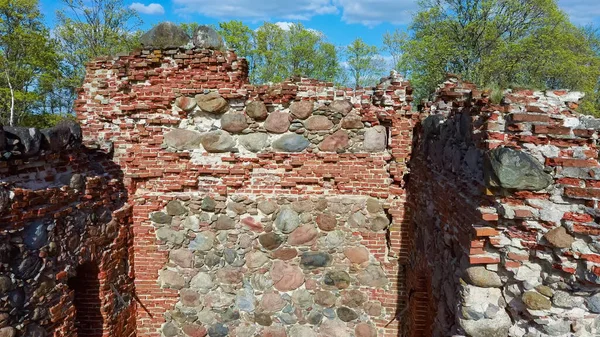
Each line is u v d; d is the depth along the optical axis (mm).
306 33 27734
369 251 6449
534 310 3408
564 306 3352
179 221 6461
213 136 6305
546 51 19297
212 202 6406
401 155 6270
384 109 6203
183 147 6348
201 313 6594
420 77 21969
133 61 6145
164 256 6523
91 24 23516
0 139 3811
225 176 6379
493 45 20297
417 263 5719
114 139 6328
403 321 6469
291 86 6141
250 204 6398
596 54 24469
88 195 5273
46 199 4430
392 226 6367
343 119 6250
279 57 28219
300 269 6488
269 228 6418
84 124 6328
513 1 19359
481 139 3672
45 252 4371
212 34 6137
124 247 6250
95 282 5648
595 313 3332
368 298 6512
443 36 20984
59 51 23422
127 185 6359
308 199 6379
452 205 4266
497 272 3576
